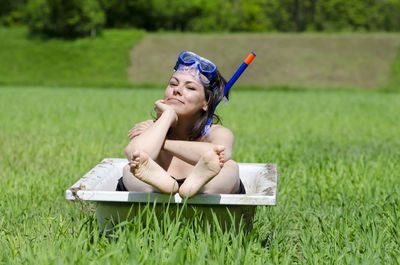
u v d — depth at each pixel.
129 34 45.47
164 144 2.82
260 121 12.16
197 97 3.00
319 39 44.47
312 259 2.65
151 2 60.00
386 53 41.88
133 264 2.21
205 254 2.43
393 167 5.60
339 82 38.00
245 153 6.65
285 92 29.72
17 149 7.20
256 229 2.77
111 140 8.11
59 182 4.70
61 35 45.41
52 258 2.38
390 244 2.98
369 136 9.62
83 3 44.84
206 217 2.72
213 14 62.91
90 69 40.03
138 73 39.78
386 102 20.28
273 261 2.51
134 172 2.52
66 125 10.65
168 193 2.58
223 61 41.69
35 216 3.58
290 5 67.69
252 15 66.44
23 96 21.92
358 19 67.00
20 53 41.62
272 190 2.83
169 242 2.54
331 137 9.37
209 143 2.85
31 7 45.59
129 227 2.58
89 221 3.07
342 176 4.98
